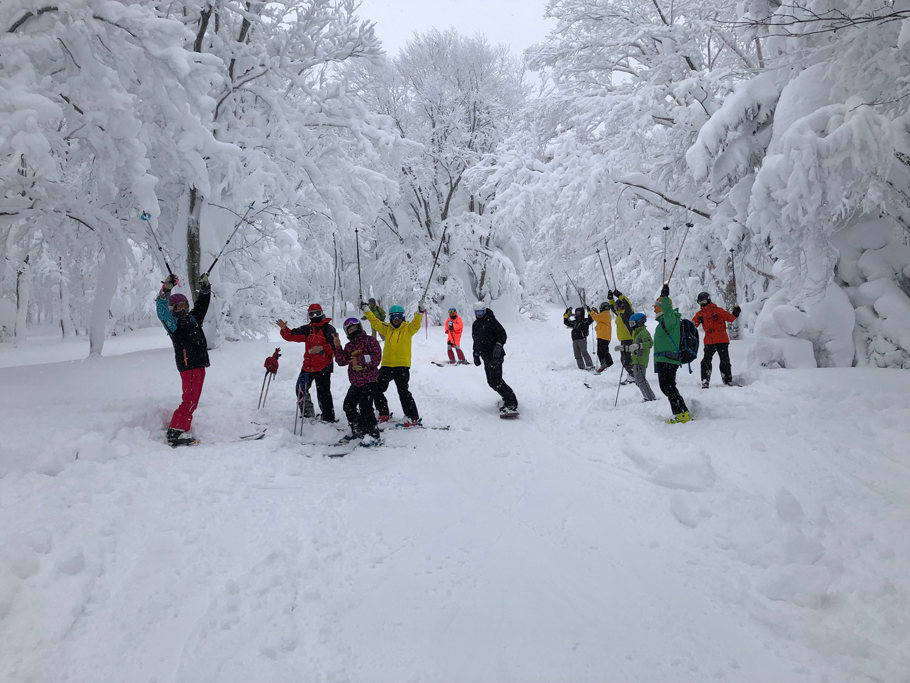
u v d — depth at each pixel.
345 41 12.78
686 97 12.18
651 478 5.01
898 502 3.86
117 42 6.92
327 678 2.51
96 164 8.55
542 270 18.25
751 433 5.50
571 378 10.80
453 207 26.83
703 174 10.05
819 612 2.96
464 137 25.02
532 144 19.41
